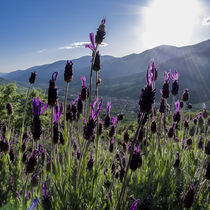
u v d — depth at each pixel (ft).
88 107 1.16
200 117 1.91
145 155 1.38
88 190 1.04
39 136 0.87
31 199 0.94
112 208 0.96
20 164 1.21
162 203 1.19
